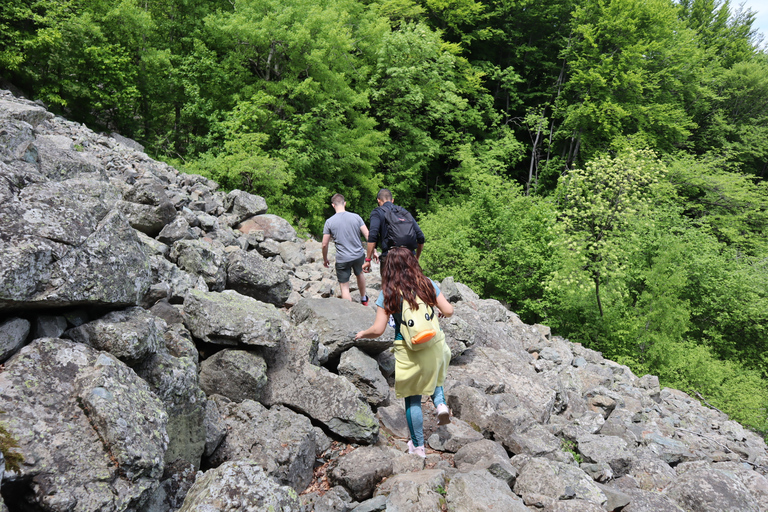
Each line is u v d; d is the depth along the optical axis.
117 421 2.14
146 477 2.17
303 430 3.35
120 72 15.93
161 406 2.47
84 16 15.25
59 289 2.46
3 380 2.09
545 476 3.30
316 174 19.12
